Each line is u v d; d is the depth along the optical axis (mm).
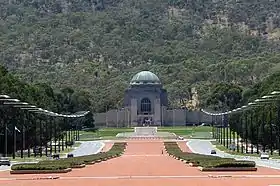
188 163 125688
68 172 100625
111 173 97812
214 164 101625
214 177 86375
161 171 101812
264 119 187375
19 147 185125
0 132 172000
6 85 177125
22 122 175125
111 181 81562
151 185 74938
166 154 182875
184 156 148875
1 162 130125
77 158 140750
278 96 161000
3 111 170500
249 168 100812
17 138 176875
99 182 80000
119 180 83250
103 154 170375
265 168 108625
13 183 78812
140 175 92625
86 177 89250
